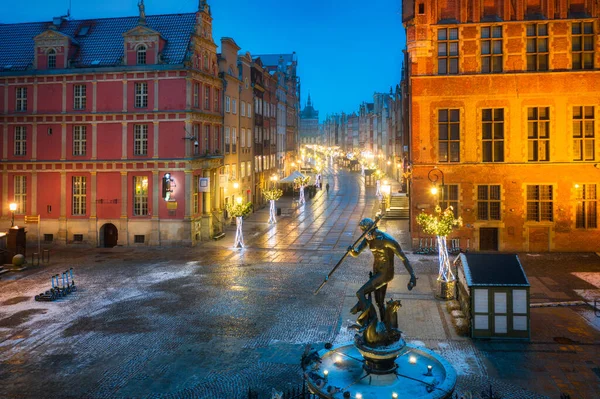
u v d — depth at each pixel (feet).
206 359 61.05
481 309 66.08
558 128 121.08
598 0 118.83
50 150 139.85
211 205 153.48
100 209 138.41
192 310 80.43
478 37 122.72
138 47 136.98
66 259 121.60
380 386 44.14
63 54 139.54
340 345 52.39
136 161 135.95
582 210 121.90
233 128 176.86
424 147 125.08
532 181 122.11
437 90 124.06
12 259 111.04
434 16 123.34
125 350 64.03
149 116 135.74
